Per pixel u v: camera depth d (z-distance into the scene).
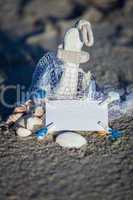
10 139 0.67
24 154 0.64
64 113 0.67
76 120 0.67
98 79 0.86
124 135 0.68
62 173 0.60
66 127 0.67
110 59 0.96
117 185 0.58
